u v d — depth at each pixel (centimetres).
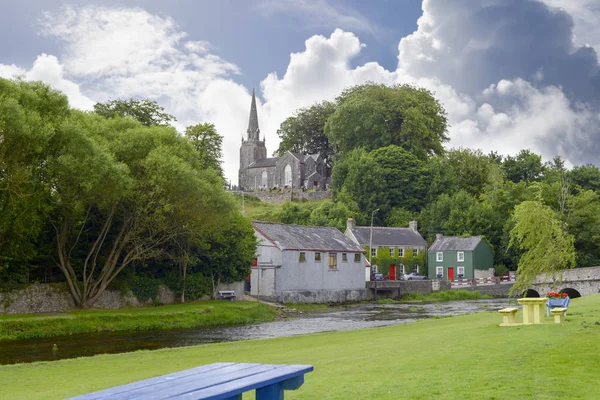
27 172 3738
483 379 1184
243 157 17562
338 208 10125
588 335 1758
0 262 4112
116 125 4969
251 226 6169
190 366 1908
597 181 11381
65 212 4272
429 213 10431
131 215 4694
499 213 10050
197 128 7662
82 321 3997
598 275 6581
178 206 4656
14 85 3891
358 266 7619
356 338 2642
